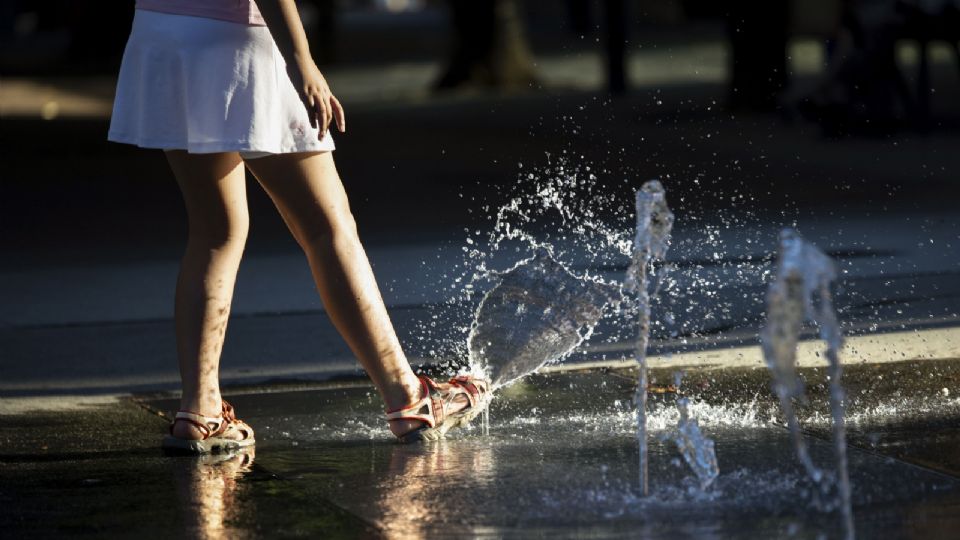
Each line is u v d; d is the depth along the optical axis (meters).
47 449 8.58
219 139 7.86
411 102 45.94
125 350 11.74
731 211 19.11
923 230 16.98
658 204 7.22
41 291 14.83
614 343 11.46
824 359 10.48
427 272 15.16
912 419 8.64
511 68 49.25
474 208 20.77
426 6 151.38
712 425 8.69
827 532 6.43
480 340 9.08
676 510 6.87
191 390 8.41
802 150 26.78
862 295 12.98
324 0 66.44
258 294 14.30
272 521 6.91
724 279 14.05
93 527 6.86
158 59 7.95
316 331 12.36
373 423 9.12
